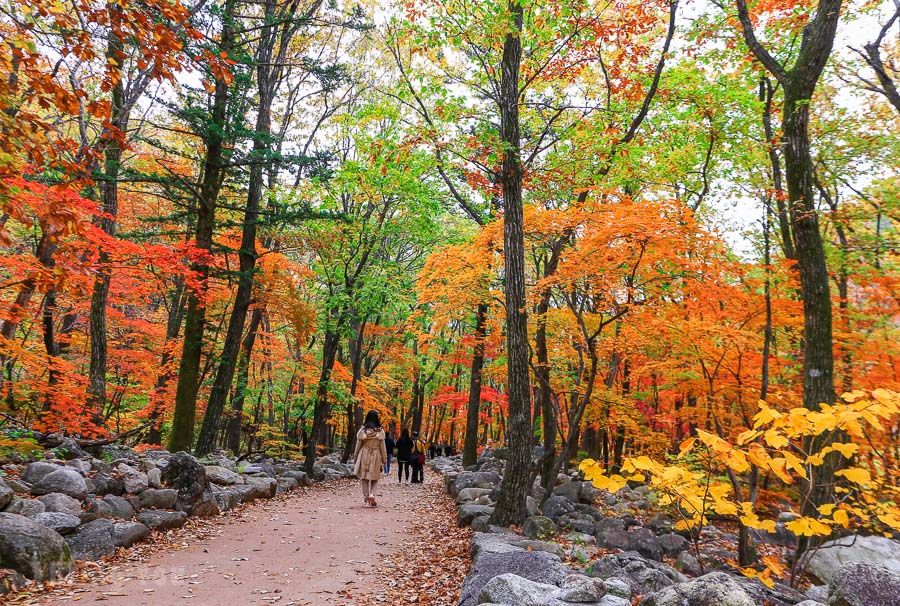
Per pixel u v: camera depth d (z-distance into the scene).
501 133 8.43
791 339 10.27
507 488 7.93
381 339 24.53
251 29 12.52
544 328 10.80
